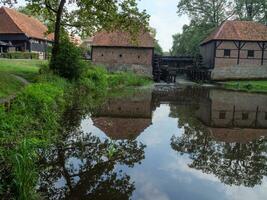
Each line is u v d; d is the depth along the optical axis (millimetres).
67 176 8352
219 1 57625
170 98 26703
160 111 19625
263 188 8086
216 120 17266
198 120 17094
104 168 9023
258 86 38156
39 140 9734
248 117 18484
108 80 31391
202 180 8469
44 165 8914
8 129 9125
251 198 7480
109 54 46250
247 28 47969
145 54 46000
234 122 16891
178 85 42062
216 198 7398
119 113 17859
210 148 11703
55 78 19812
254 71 47188
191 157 10391
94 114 16859
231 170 9344
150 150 10969
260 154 11125
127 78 36656
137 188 7770
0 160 7145
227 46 46844
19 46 44188
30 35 44312
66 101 17359
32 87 14633
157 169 9125
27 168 6582
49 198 7102
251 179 8656
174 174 8797
